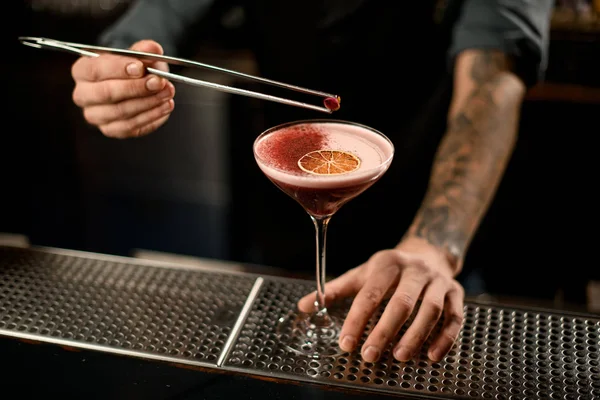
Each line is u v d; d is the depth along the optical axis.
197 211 3.43
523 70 1.75
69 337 1.10
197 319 1.15
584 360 1.06
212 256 3.50
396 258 1.21
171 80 1.25
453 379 1.02
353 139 1.12
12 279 1.26
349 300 1.22
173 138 3.27
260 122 3.09
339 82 2.14
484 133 1.58
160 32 1.88
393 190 2.24
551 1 1.79
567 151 2.93
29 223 3.69
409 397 0.98
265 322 1.15
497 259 3.12
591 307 1.85
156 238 3.54
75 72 1.36
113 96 1.31
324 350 1.08
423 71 2.13
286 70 2.16
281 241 2.52
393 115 2.19
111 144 3.39
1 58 3.36
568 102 2.85
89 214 3.59
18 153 3.53
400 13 2.02
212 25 2.13
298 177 0.97
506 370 1.04
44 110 3.42
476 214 1.45
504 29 1.69
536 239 3.07
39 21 3.26
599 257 3.03
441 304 1.12
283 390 0.99
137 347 1.08
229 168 3.27
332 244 2.38
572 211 3.01
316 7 2.03
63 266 1.30
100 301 1.20
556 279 3.09
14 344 1.08
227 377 1.02
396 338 1.11
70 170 3.52
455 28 1.78
